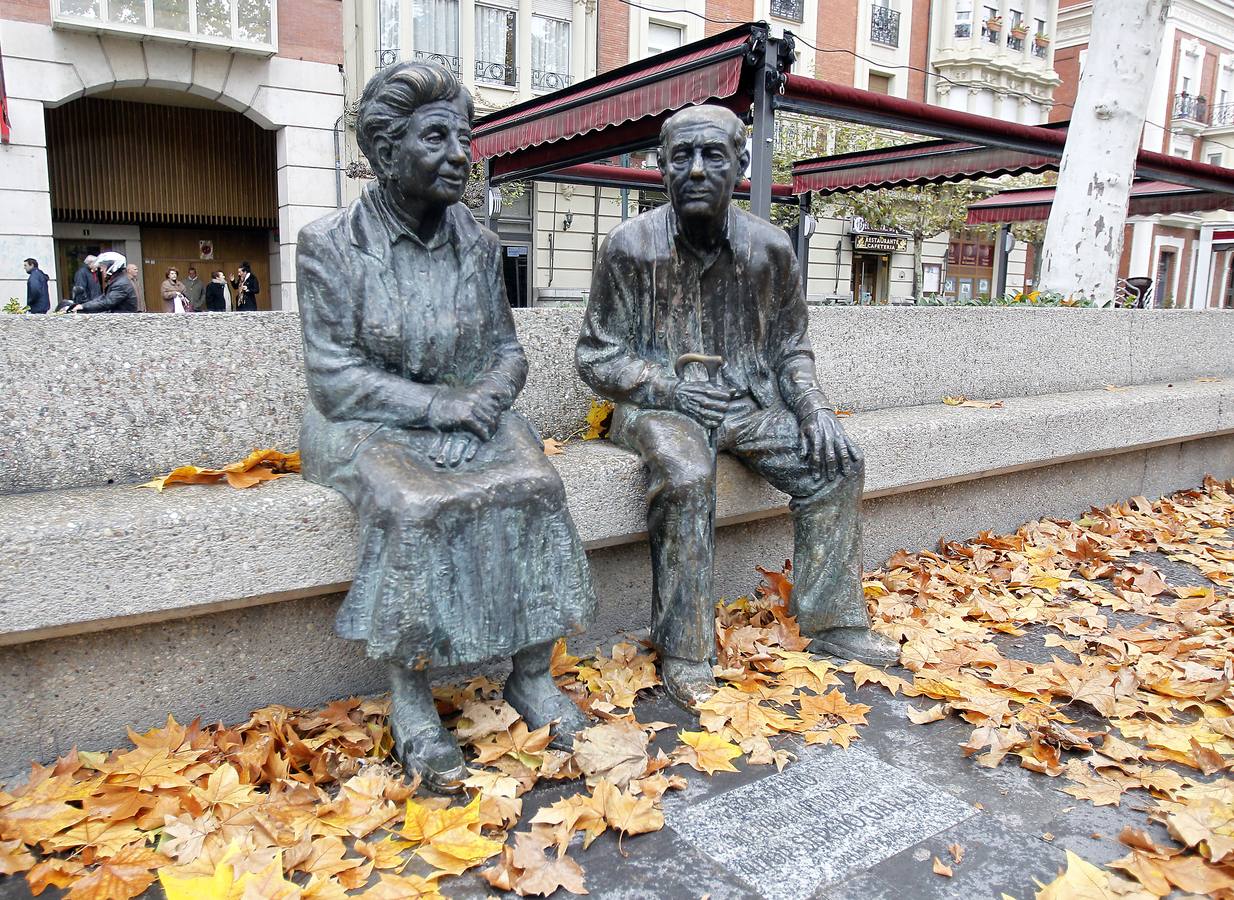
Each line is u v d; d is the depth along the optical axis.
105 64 12.34
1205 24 30.06
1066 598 3.64
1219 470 5.56
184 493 2.33
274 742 2.29
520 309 3.20
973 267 26.38
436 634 2.07
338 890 1.74
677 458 2.59
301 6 13.38
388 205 2.35
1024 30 26.03
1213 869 1.85
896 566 3.83
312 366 2.32
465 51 16.89
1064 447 4.18
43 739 2.21
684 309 2.89
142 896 1.77
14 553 1.96
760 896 1.80
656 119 6.14
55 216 15.04
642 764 2.21
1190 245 32.12
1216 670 2.84
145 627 2.29
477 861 1.86
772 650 2.91
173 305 13.80
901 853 1.96
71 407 2.47
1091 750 2.38
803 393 2.89
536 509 2.20
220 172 15.99
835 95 5.06
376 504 2.07
